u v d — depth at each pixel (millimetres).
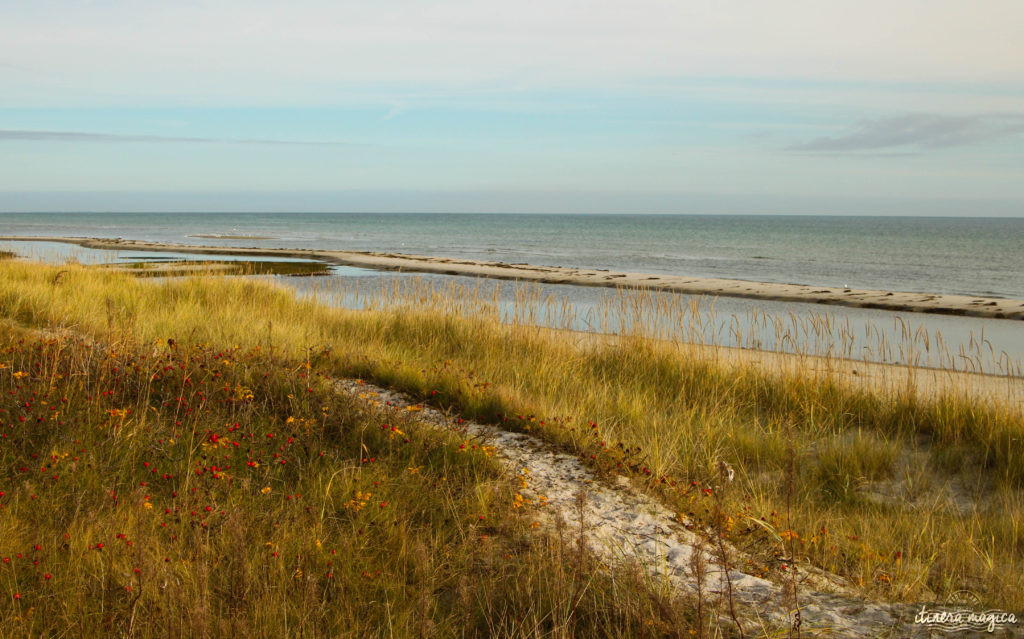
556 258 47875
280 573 3613
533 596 3537
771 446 6938
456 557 4023
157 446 4957
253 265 33094
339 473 4961
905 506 5988
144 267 27188
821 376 9133
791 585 3715
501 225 162625
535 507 4883
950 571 4508
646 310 12273
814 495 6066
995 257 53156
